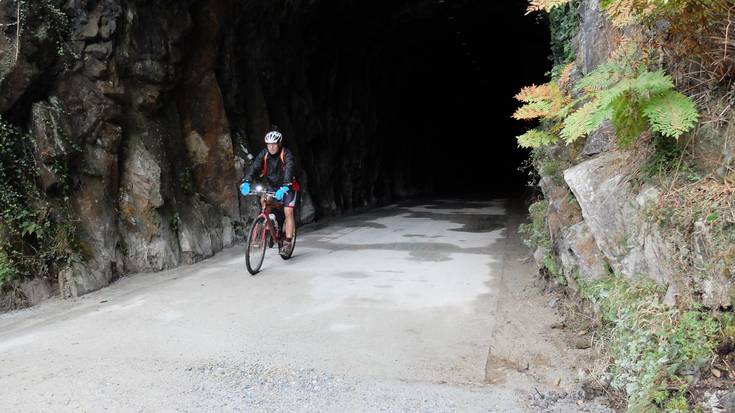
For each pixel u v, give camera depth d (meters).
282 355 4.41
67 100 7.14
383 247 9.30
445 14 18.11
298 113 14.19
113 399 3.67
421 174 24.70
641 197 4.00
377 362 4.26
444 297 6.02
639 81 3.80
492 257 8.27
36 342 4.75
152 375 4.04
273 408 3.55
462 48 23.02
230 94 10.78
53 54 6.86
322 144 15.57
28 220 6.35
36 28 6.60
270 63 12.67
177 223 8.33
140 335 4.90
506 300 5.85
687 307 3.40
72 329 5.09
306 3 13.51
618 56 4.58
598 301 4.39
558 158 6.46
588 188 4.69
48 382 3.93
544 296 5.89
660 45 4.24
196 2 9.50
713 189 3.53
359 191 17.77
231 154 10.06
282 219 7.92
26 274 6.18
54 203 6.74
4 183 6.27
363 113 18.52
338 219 14.23
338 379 3.97
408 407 3.55
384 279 6.88
